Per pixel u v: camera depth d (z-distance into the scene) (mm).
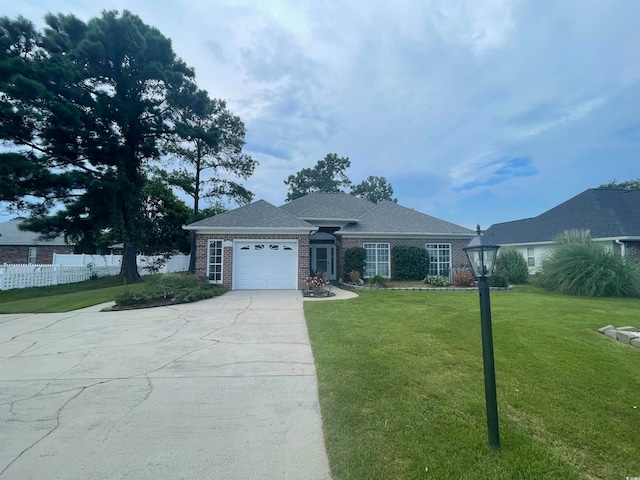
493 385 2893
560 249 14859
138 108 19344
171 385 4316
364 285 15242
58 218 16719
